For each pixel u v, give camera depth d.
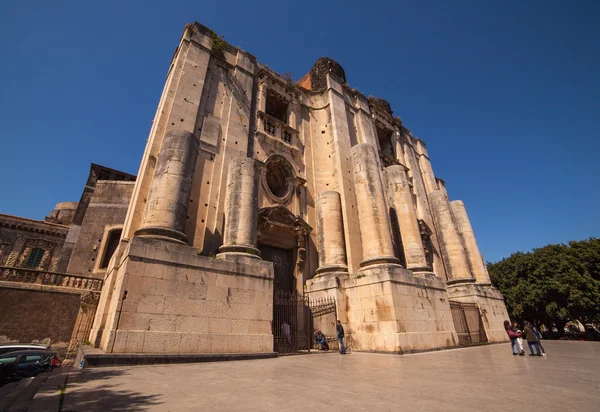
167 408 4.18
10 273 15.19
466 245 27.19
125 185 24.05
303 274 18.25
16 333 14.09
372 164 18.22
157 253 10.18
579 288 28.94
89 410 4.00
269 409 4.16
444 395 5.02
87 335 14.98
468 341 19.11
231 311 11.20
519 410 4.04
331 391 5.35
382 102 34.62
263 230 17.59
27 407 4.14
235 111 19.77
